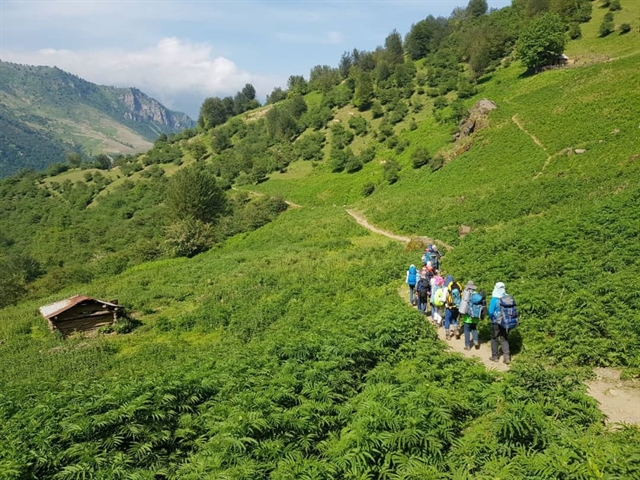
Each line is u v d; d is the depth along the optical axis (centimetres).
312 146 11125
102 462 866
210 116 17875
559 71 7369
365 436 829
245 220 7031
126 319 2650
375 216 5406
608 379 1132
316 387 1100
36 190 14188
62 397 1191
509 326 1277
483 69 10225
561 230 2294
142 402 1035
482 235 3181
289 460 809
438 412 908
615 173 3522
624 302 1386
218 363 1418
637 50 7375
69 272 5319
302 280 2992
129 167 14675
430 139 8038
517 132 5597
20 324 2800
